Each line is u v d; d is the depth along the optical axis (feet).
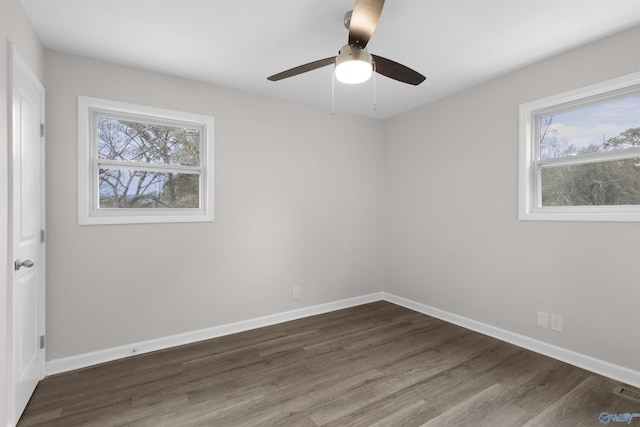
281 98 11.10
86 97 8.07
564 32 7.08
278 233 11.10
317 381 7.26
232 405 6.38
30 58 6.57
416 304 12.28
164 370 7.79
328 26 6.88
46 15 6.36
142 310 8.80
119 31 6.99
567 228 8.05
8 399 5.43
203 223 9.72
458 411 6.15
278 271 11.12
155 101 8.96
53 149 7.68
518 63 8.60
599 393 6.70
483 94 9.88
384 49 7.82
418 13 6.37
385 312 12.12
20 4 5.95
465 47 7.75
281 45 7.66
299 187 11.55
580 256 7.82
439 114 11.30
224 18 6.56
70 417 6.00
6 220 5.31
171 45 7.61
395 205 13.12
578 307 7.84
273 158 10.98
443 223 11.22
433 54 8.09
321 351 8.82
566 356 8.05
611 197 7.58
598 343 7.51
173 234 9.27
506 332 9.37
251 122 10.53
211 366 7.98
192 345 9.26
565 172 8.38
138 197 9.05
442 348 8.96
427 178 11.78
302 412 6.15
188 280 9.48
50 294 7.65
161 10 6.26
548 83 8.31
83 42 7.41
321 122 12.03
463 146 10.51
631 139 7.25
